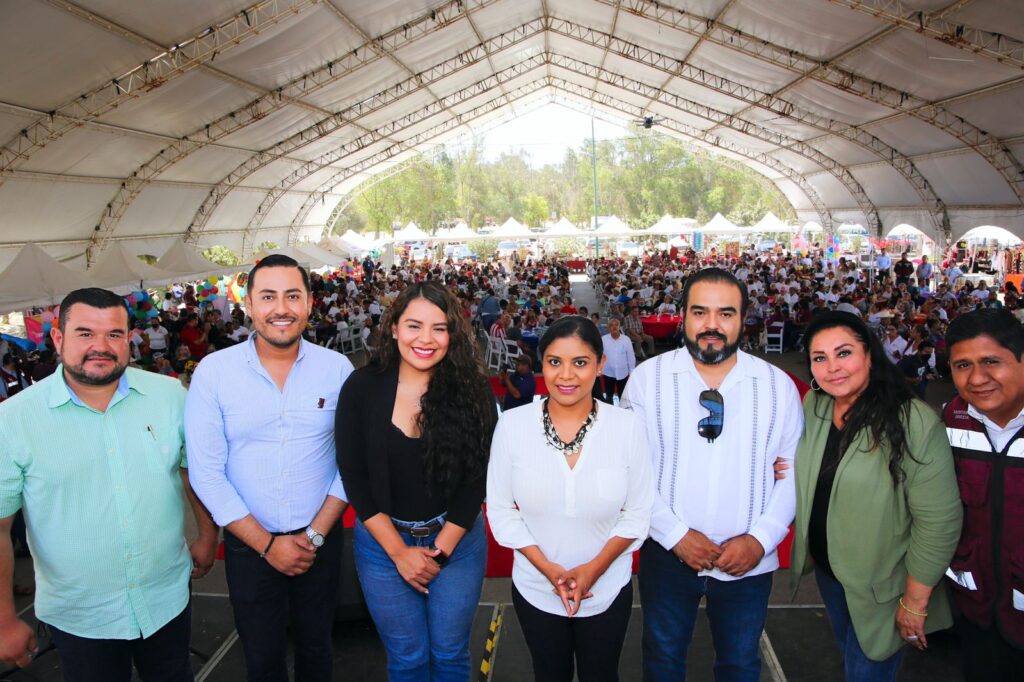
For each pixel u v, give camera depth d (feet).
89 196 47.91
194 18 32.01
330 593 7.76
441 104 73.26
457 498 6.95
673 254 102.89
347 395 7.01
